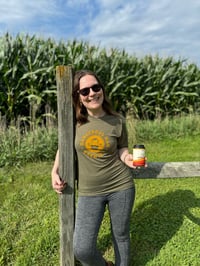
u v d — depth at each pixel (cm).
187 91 998
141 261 261
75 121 221
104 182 212
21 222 324
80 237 213
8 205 360
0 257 267
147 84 931
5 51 665
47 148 533
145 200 371
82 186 216
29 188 407
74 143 221
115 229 225
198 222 313
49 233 298
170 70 924
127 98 888
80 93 203
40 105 695
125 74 877
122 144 219
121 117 218
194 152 611
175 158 568
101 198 214
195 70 1005
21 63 689
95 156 208
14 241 293
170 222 313
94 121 209
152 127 754
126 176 217
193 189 408
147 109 932
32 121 642
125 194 215
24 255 269
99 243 286
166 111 960
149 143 691
